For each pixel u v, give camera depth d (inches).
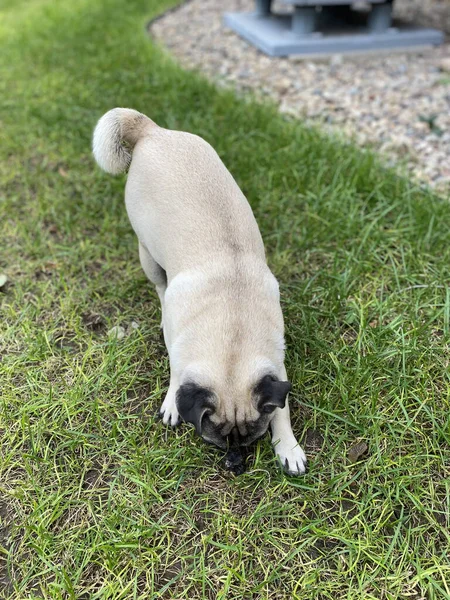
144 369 32.7
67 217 44.4
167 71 68.8
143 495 25.8
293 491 26.0
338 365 30.5
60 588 22.5
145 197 30.9
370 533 23.6
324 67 73.0
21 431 29.0
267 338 26.4
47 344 33.7
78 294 38.0
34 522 24.9
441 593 21.9
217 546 24.1
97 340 34.6
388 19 77.4
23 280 39.3
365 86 65.7
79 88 66.7
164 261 30.4
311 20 76.7
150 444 28.4
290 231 42.1
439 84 64.6
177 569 23.5
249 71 73.0
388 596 21.9
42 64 76.6
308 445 28.2
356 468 26.8
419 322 33.0
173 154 31.0
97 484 26.7
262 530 24.5
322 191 44.4
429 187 44.7
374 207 43.2
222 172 30.9
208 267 27.8
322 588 22.3
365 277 37.2
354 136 52.4
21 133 58.4
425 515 24.4
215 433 24.8
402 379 29.9
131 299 37.8
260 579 23.0
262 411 24.1
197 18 102.7
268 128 53.6
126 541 23.9
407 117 57.4
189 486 26.5
